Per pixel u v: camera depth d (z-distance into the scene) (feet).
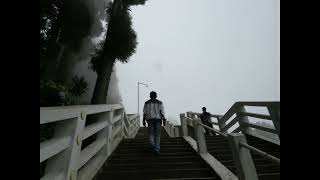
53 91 32.50
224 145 25.21
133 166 17.92
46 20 41.24
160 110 21.94
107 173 15.98
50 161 9.82
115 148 21.62
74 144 10.42
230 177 14.46
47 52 42.60
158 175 16.33
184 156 21.27
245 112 29.14
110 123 19.60
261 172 17.21
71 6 42.96
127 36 37.24
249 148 10.72
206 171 16.80
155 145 21.24
